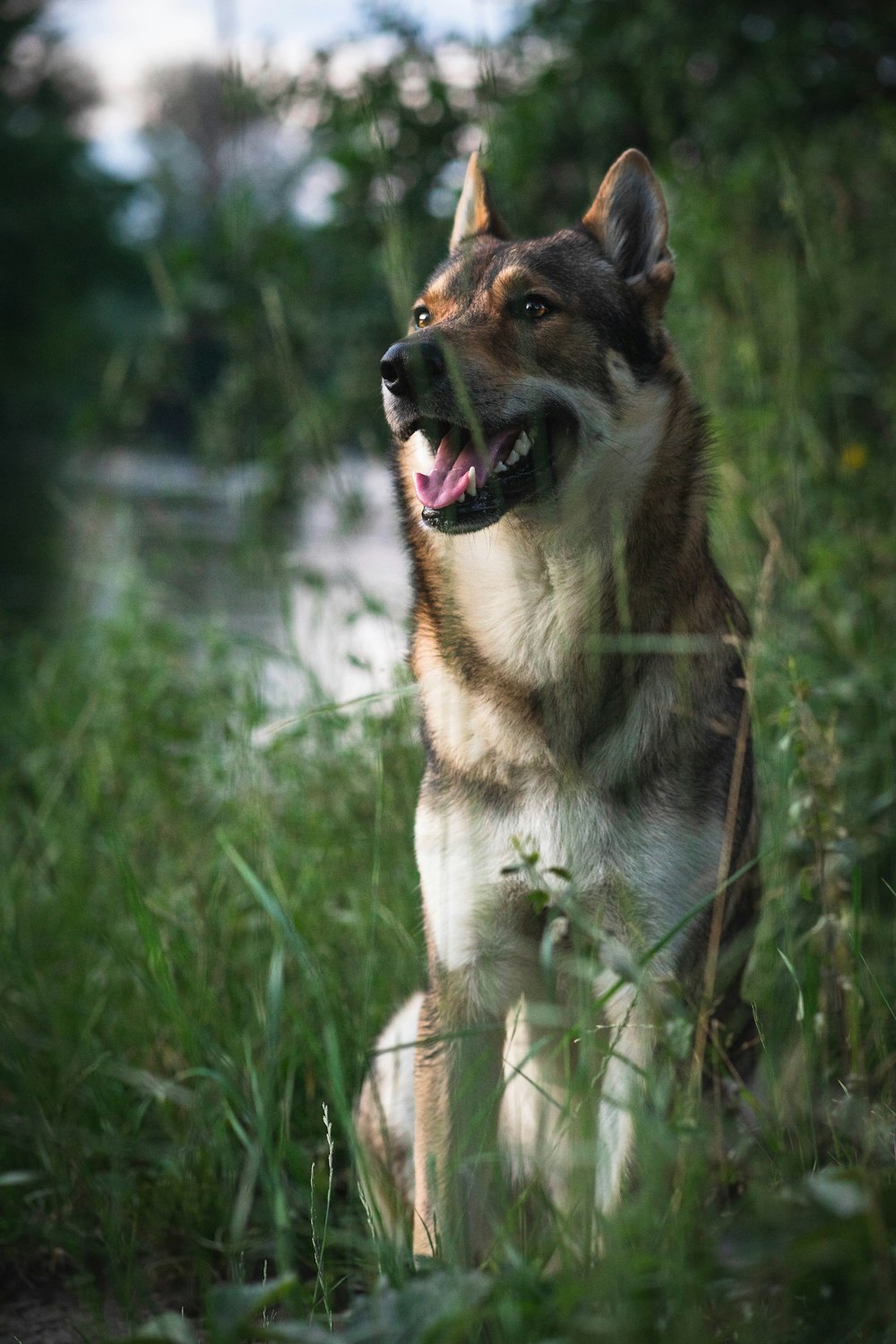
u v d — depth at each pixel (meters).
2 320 38.00
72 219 38.31
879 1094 2.80
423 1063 3.08
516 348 3.30
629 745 3.00
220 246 7.12
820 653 4.72
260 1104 2.54
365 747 4.41
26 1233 3.21
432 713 3.25
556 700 3.04
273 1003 2.65
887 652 4.82
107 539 7.75
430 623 3.31
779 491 5.17
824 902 2.90
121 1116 3.56
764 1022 3.06
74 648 6.88
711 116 7.84
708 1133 2.32
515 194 8.11
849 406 6.41
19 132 38.84
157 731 5.23
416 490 3.38
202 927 3.93
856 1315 1.90
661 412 3.44
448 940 3.10
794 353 5.16
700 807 3.02
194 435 7.23
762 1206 1.92
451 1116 2.75
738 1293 1.93
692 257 6.05
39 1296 3.12
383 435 7.02
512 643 3.11
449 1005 3.09
